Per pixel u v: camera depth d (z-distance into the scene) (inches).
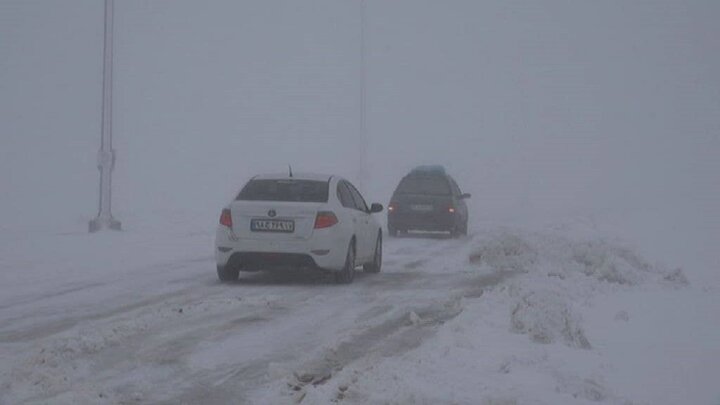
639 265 780.0
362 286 659.4
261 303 562.3
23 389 346.3
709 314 552.7
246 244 645.3
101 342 426.6
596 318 527.8
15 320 498.9
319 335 460.4
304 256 642.8
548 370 376.5
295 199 660.7
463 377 353.7
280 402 331.6
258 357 408.2
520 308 461.1
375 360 389.7
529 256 779.4
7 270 735.7
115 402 330.3
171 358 403.5
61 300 574.6
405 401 316.2
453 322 482.3
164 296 595.2
